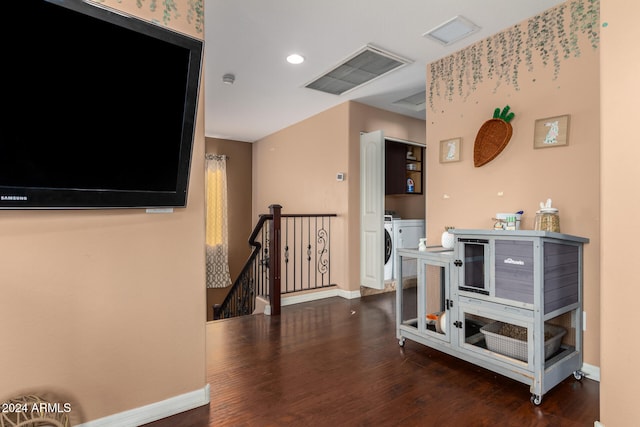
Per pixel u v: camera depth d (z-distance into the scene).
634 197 1.39
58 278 1.43
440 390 1.94
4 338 1.33
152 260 1.66
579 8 2.14
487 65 2.64
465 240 2.16
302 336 2.82
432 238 3.04
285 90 3.73
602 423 1.50
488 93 2.63
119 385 1.57
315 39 2.67
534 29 2.36
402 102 4.18
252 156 6.53
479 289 2.08
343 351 2.50
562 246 1.96
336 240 4.28
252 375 2.12
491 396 1.88
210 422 1.65
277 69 3.20
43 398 1.39
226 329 2.99
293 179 5.16
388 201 5.40
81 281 1.48
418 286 2.49
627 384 1.41
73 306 1.46
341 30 2.54
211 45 2.76
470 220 2.75
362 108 4.21
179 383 1.73
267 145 5.93
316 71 3.25
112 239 1.56
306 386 1.99
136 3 1.55
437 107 3.01
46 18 1.19
